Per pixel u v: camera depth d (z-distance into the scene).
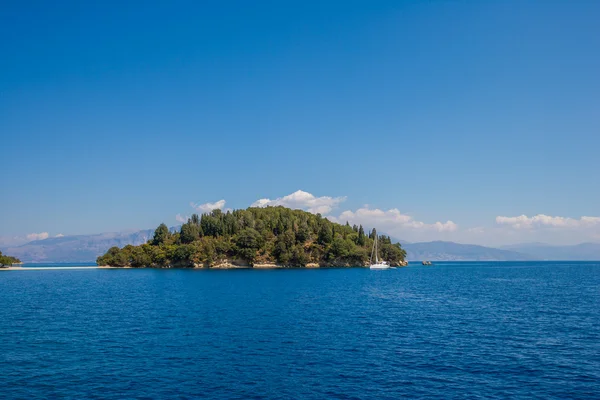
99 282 149.75
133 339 47.38
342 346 44.09
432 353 41.28
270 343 45.28
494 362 38.09
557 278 181.38
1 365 36.94
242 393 30.16
